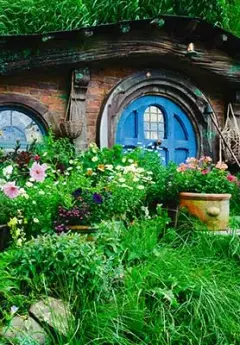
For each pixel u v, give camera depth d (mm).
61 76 7688
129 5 9156
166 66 8359
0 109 7289
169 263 4102
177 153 8484
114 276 3830
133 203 5281
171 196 5703
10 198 4887
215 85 8891
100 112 7785
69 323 3408
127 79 7984
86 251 3781
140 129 8180
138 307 3627
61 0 8648
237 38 8266
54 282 3719
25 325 3385
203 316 3678
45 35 7047
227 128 8680
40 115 7480
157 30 7934
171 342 3506
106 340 3348
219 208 5332
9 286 3652
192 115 8586
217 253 4766
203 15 9906
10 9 8164
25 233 4688
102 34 7559
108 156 6504
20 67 7113
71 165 6688
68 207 4887
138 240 4383
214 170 6121
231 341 3617
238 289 4113
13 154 6617
